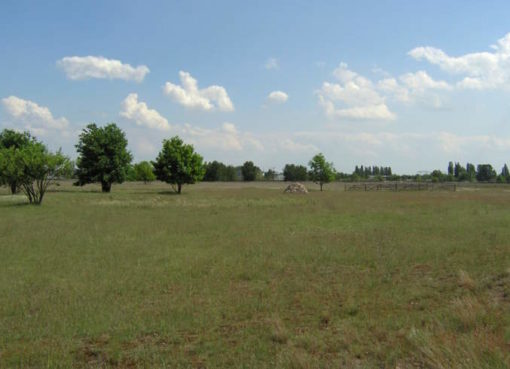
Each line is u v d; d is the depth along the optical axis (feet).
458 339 18.92
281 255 41.78
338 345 19.56
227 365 17.90
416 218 75.15
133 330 21.84
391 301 26.37
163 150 192.75
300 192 183.42
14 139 195.31
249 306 25.76
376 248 44.47
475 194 168.25
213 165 457.27
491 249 42.42
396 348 18.84
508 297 26.45
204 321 23.15
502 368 16.19
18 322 23.18
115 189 235.81
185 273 34.86
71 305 26.08
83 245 48.55
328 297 27.68
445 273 33.71
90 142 200.13
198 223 70.13
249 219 76.64
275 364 17.72
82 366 18.15
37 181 114.11
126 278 33.14
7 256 42.01
